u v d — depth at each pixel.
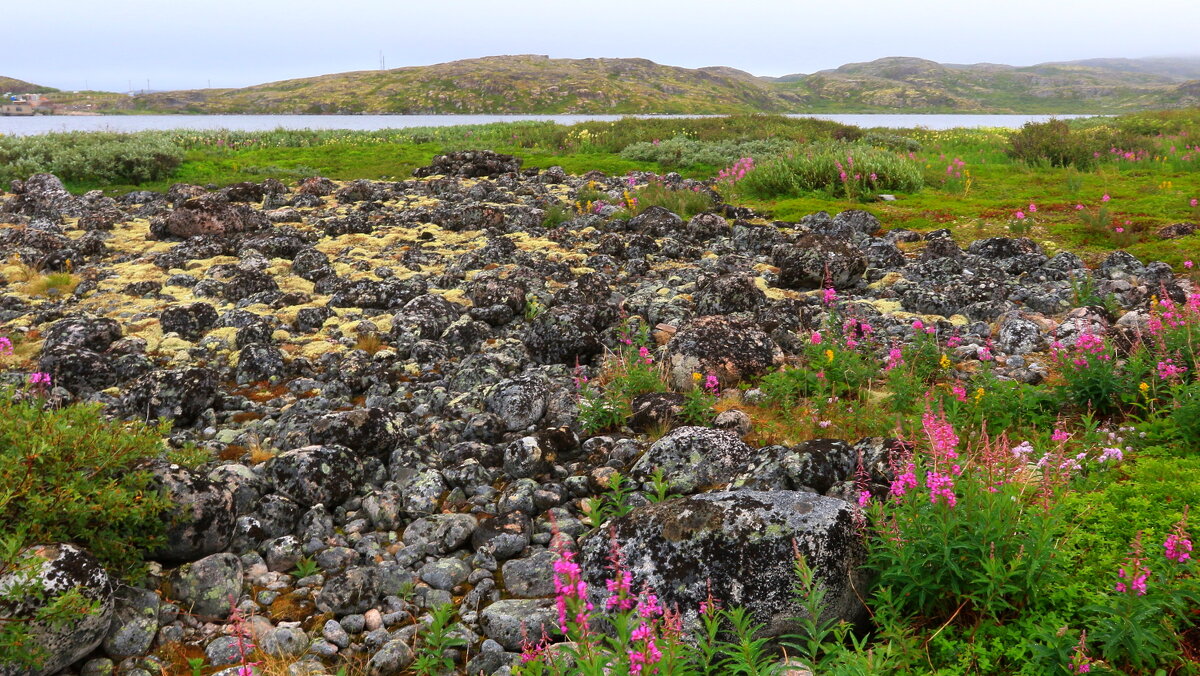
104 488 4.74
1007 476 4.82
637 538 4.55
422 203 21.69
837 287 12.98
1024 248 14.59
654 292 12.67
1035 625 3.86
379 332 10.86
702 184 25.28
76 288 13.12
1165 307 8.73
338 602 4.85
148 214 20.33
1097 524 4.74
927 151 33.31
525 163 31.47
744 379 8.55
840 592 4.34
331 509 6.13
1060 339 9.04
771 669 3.51
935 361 8.38
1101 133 33.12
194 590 4.86
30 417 4.77
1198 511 4.77
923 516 4.16
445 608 4.45
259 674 4.17
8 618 3.89
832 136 36.28
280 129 42.97
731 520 4.45
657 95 196.62
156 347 10.25
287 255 15.73
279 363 9.28
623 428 7.54
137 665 4.38
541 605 4.77
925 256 14.62
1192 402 6.19
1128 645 3.50
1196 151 26.52
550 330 9.82
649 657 3.14
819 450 6.02
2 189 23.66
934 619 4.18
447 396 8.45
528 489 6.15
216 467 6.20
